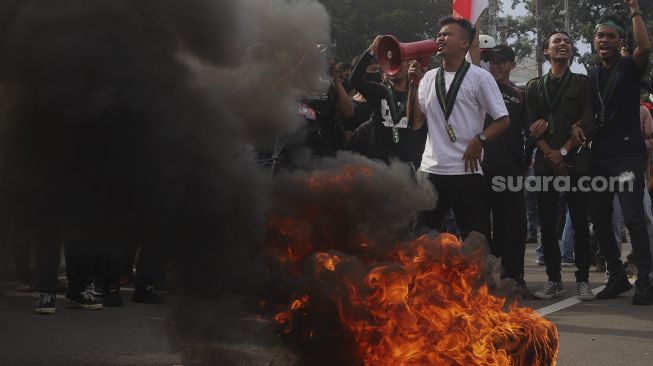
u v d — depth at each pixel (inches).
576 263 285.9
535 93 287.9
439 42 224.2
